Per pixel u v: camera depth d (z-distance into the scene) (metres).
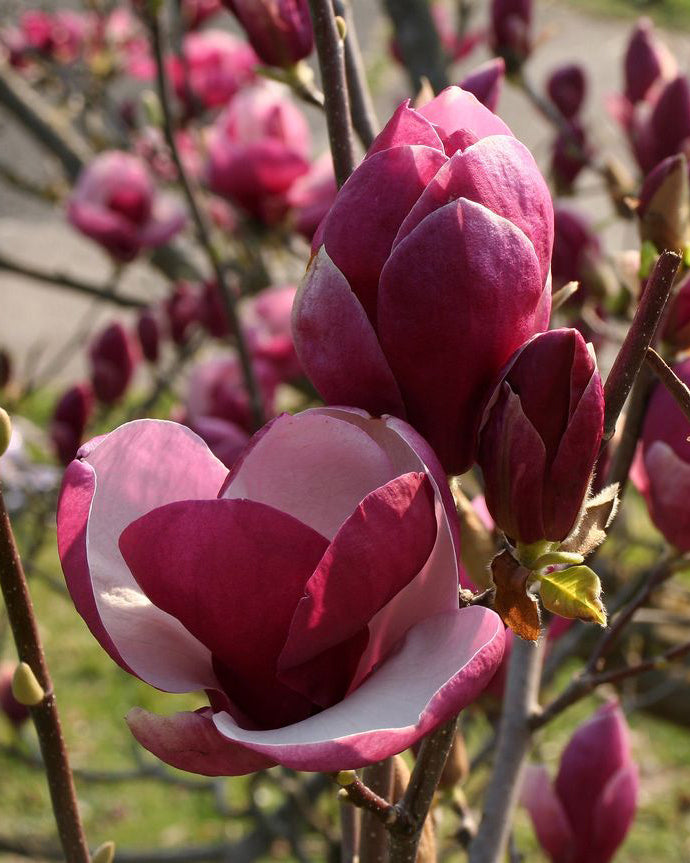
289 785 1.50
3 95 2.17
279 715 0.61
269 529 0.59
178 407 1.63
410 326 0.60
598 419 0.61
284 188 1.57
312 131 4.34
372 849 0.72
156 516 0.60
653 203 0.76
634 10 5.11
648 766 2.37
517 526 0.61
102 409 1.73
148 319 1.81
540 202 0.61
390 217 0.61
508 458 0.61
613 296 0.99
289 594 0.60
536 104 1.57
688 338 0.77
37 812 2.43
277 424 0.61
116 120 2.14
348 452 0.61
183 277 2.17
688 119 1.11
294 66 0.90
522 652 0.84
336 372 0.62
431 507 0.59
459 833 0.84
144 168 1.84
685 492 0.76
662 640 1.67
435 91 1.57
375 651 0.61
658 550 1.36
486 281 0.60
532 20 1.59
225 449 1.02
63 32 2.21
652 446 0.77
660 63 1.43
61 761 0.68
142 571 0.60
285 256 1.81
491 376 0.61
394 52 1.95
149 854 1.75
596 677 0.81
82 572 0.60
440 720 0.57
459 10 1.87
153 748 0.58
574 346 0.60
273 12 0.88
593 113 3.93
